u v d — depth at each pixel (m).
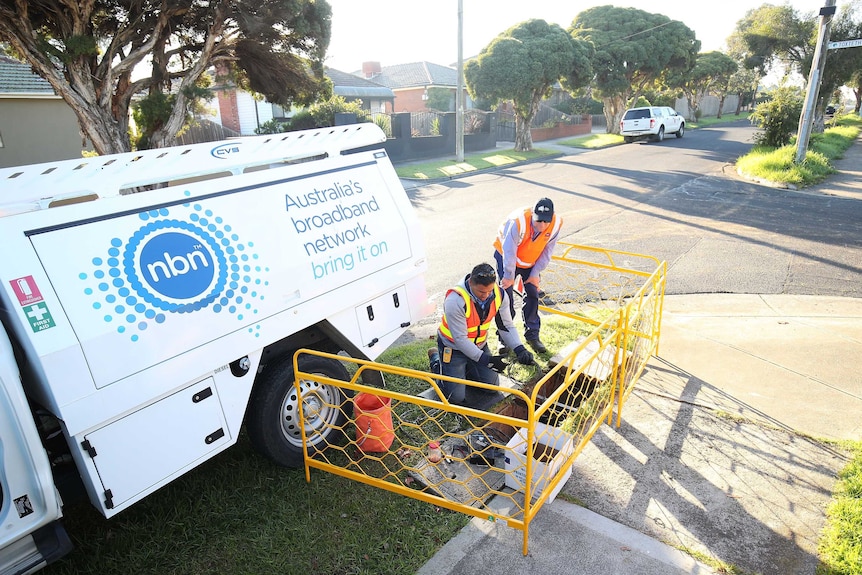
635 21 32.25
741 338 5.79
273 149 4.04
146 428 2.99
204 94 13.07
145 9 11.88
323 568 3.02
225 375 3.38
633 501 3.46
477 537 3.20
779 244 9.30
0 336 2.50
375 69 43.72
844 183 14.84
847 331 5.88
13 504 2.57
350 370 5.17
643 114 27.95
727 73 46.72
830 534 3.11
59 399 2.61
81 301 2.74
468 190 15.84
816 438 4.02
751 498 3.45
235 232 3.50
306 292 3.84
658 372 5.12
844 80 25.31
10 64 16.45
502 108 35.84
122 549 3.19
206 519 3.40
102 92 11.77
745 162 17.75
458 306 4.20
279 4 12.63
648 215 11.73
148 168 3.36
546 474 3.39
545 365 5.32
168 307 3.07
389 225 4.62
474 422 4.41
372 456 3.99
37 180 2.96
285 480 3.77
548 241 5.57
